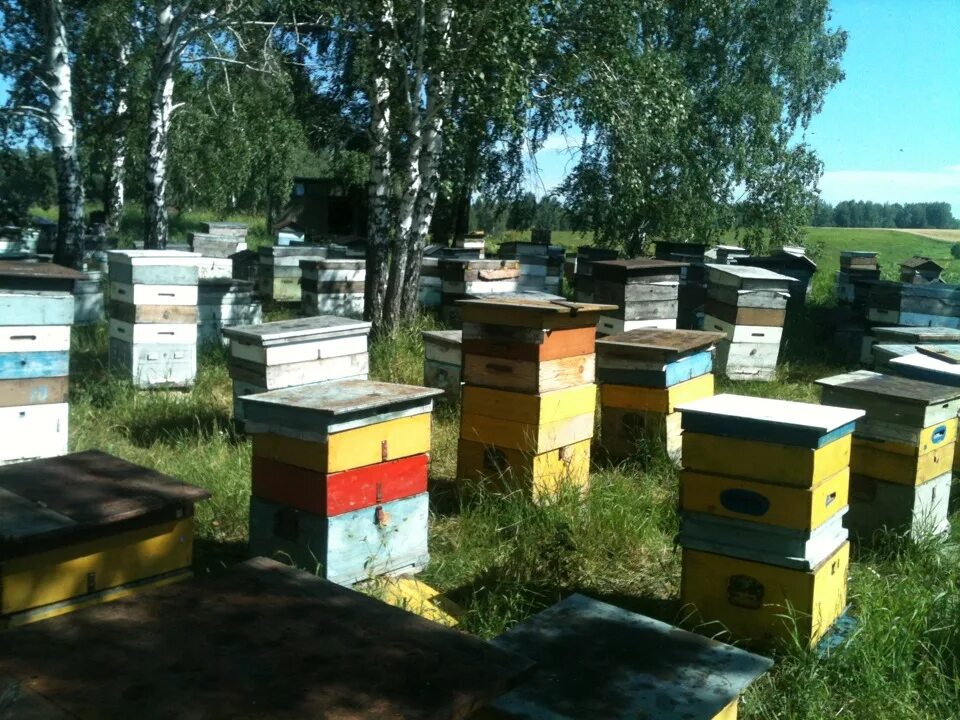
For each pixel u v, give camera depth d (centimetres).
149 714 184
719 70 2412
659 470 718
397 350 1097
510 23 1073
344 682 201
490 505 600
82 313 1251
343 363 765
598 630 321
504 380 608
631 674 288
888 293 1223
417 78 1139
